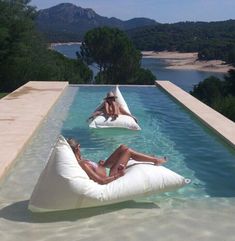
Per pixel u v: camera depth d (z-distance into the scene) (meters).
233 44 97.50
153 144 9.21
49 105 12.63
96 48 43.91
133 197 5.74
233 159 8.16
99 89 17.83
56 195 5.41
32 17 27.09
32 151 8.38
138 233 5.05
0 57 22.42
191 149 8.84
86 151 8.62
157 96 16.11
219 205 5.91
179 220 5.40
